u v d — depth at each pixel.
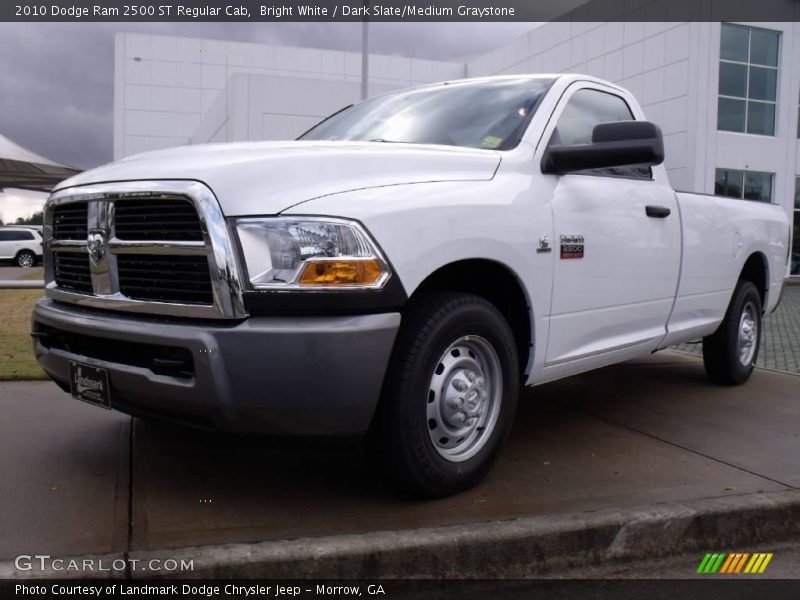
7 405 4.89
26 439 4.19
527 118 3.98
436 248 3.14
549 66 28.88
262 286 2.82
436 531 2.96
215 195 2.87
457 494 3.47
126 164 3.40
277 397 2.83
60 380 3.64
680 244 4.87
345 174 3.12
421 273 3.08
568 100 4.25
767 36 23.00
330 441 2.99
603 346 4.24
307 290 2.84
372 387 2.94
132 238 3.17
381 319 2.94
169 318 3.03
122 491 3.44
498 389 3.55
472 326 3.35
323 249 2.86
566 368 4.02
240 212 2.87
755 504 3.42
